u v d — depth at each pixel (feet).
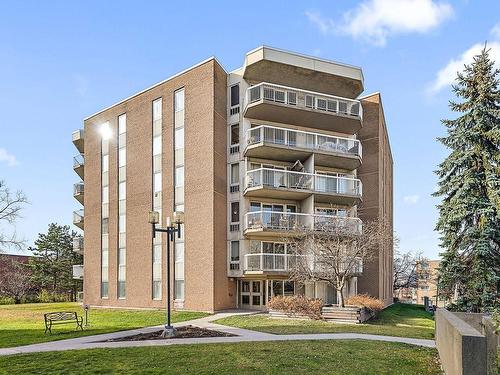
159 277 93.25
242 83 94.12
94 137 115.34
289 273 83.46
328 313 65.92
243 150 91.66
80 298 140.36
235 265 89.10
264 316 71.67
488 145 74.28
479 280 70.38
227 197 92.63
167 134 95.81
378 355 37.24
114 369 31.55
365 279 101.04
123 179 105.19
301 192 89.25
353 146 97.09
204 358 35.06
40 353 37.81
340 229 77.05
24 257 179.32
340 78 97.86
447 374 28.14
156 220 52.44
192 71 92.53
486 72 75.41
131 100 105.40
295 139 91.81
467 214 72.38
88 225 114.01
